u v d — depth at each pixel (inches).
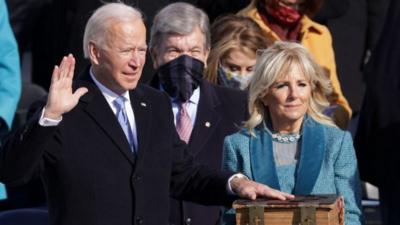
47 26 1031.6
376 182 832.3
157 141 657.6
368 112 828.6
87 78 658.2
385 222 834.2
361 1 1003.3
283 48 674.8
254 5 905.5
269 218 612.7
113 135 645.9
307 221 608.1
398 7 828.0
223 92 768.9
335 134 679.7
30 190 893.2
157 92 675.4
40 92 957.2
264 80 672.4
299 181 668.7
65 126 640.4
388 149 823.7
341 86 989.8
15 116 933.2
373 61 831.1
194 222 739.4
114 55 641.6
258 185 642.8
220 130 756.0
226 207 671.8
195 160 720.3
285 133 681.0
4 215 767.7
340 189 671.8
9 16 1036.5
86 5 912.3
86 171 638.5
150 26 875.4
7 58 835.4
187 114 756.0
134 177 644.1
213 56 807.1
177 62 751.7
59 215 639.8
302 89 672.4
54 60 1025.5
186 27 752.3
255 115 682.8
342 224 636.1
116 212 639.8
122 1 876.6
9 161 618.2
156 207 649.0
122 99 657.0
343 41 992.9
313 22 916.6
